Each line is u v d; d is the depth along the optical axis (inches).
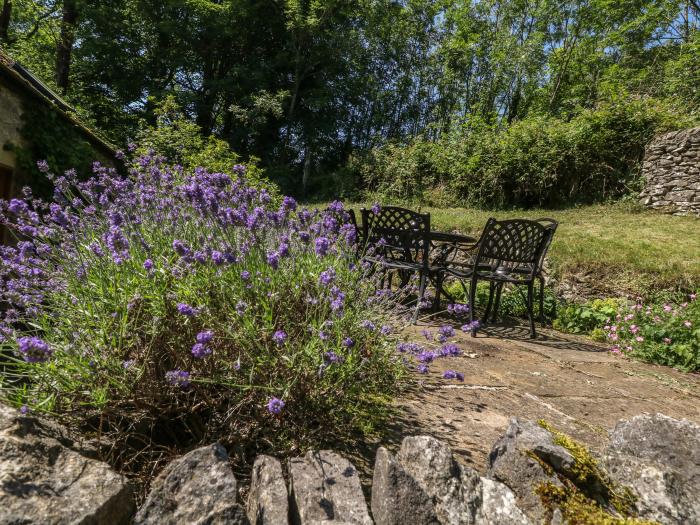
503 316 217.8
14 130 201.2
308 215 93.2
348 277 85.7
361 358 73.4
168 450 57.2
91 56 780.0
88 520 36.4
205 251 66.3
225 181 95.7
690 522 46.8
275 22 896.3
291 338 67.8
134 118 789.9
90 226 88.4
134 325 63.3
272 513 41.9
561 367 128.7
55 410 56.0
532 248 171.5
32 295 75.0
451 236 181.5
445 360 119.9
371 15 964.0
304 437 60.1
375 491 46.9
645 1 751.7
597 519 42.8
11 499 36.2
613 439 63.1
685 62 563.8
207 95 914.1
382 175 701.3
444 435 70.0
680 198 390.6
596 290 245.9
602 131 461.7
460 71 992.9
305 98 936.9
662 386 121.4
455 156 596.4
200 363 62.0
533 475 48.9
